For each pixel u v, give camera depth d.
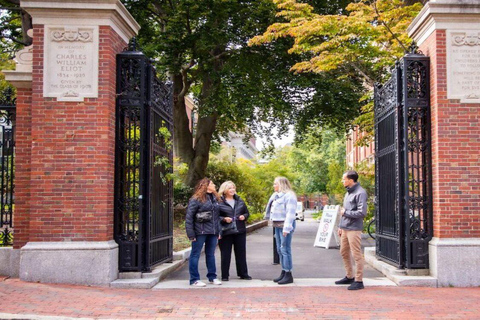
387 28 12.78
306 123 24.67
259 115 24.33
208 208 8.75
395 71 9.57
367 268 10.71
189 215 8.67
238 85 20.78
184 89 22.69
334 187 33.12
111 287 8.33
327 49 14.42
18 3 19.45
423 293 7.92
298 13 14.23
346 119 23.20
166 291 8.12
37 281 8.41
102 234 8.51
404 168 9.18
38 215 8.55
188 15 20.06
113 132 8.91
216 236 8.91
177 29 20.16
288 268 8.79
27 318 6.15
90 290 7.98
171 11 20.56
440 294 7.85
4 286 8.06
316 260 12.19
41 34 8.76
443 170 8.80
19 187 9.22
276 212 9.01
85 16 8.75
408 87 9.30
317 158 59.56
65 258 8.41
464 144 8.84
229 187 9.30
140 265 8.84
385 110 10.36
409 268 8.95
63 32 8.74
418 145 9.20
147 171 9.05
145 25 21.27
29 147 9.27
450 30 8.96
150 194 9.12
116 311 6.66
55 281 8.40
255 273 10.25
